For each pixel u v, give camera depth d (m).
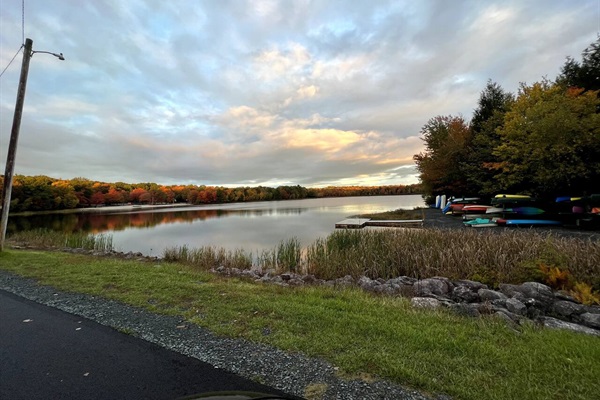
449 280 6.53
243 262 10.30
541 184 15.91
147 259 10.96
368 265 8.66
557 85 16.25
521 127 16.22
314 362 2.90
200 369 2.81
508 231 10.70
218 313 4.25
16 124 9.82
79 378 2.67
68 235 17.06
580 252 6.83
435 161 28.39
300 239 17.58
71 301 4.86
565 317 4.96
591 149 14.22
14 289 5.62
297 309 4.35
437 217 22.52
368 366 2.80
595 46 16.42
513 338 3.44
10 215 46.91
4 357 3.06
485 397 2.34
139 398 2.39
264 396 1.80
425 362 2.85
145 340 3.43
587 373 2.65
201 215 44.44
